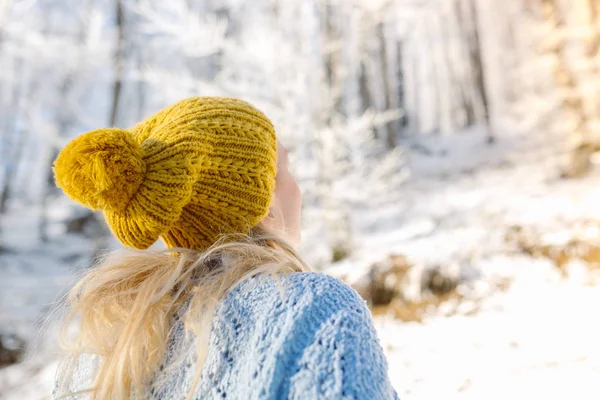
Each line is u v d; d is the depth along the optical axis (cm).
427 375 335
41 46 925
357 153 696
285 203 100
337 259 645
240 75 655
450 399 296
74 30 1318
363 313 59
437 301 500
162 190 73
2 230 1173
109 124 1088
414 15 1039
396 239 820
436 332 417
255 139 83
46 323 92
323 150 637
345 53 732
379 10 712
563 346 342
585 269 516
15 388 423
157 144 77
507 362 332
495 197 1021
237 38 689
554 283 496
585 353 322
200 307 65
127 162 71
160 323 70
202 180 77
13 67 1147
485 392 296
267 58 605
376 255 608
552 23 1123
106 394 69
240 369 56
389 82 2083
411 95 2462
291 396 51
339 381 50
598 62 1066
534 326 392
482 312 450
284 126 616
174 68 959
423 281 527
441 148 1792
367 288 533
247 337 58
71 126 993
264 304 60
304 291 59
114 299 78
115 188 71
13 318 659
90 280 85
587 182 972
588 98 1080
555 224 667
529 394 282
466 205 1002
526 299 464
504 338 376
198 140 76
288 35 689
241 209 80
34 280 875
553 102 1368
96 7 1345
